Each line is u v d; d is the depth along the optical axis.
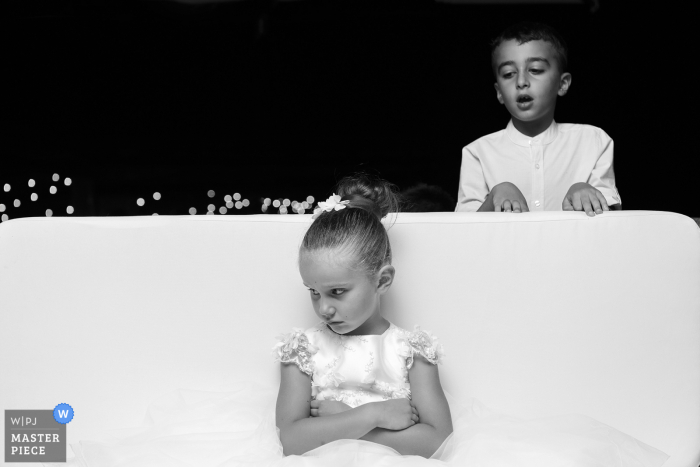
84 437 1.39
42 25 2.90
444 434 1.23
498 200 1.79
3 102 3.00
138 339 1.42
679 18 2.96
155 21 2.91
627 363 1.39
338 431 1.19
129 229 1.44
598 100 3.06
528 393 1.39
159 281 1.43
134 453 1.19
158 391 1.41
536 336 1.40
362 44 2.98
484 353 1.40
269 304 1.42
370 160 3.05
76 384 1.41
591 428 1.23
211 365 1.42
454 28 2.96
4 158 3.03
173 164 3.06
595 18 2.97
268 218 1.45
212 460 1.19
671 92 3.03
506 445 1.18
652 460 1.21
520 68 2.15
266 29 2.95
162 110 3.03
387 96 3.02
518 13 2.95
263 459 1.15
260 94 3.02
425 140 3.04
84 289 1.42
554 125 2.27
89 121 3.03
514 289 1.41
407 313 1.41
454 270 1.41
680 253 1.40
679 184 3.10
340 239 1.21
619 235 1.41
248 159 3.06
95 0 2.83
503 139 2.29
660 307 1.40
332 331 1.33
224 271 1.43
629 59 3.02
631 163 3.11
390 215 1.45
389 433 1.21
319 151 3.05
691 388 1.38
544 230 1.42
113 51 2.97
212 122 3.04
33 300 1.42
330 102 3.02
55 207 3.04
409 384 1.29
